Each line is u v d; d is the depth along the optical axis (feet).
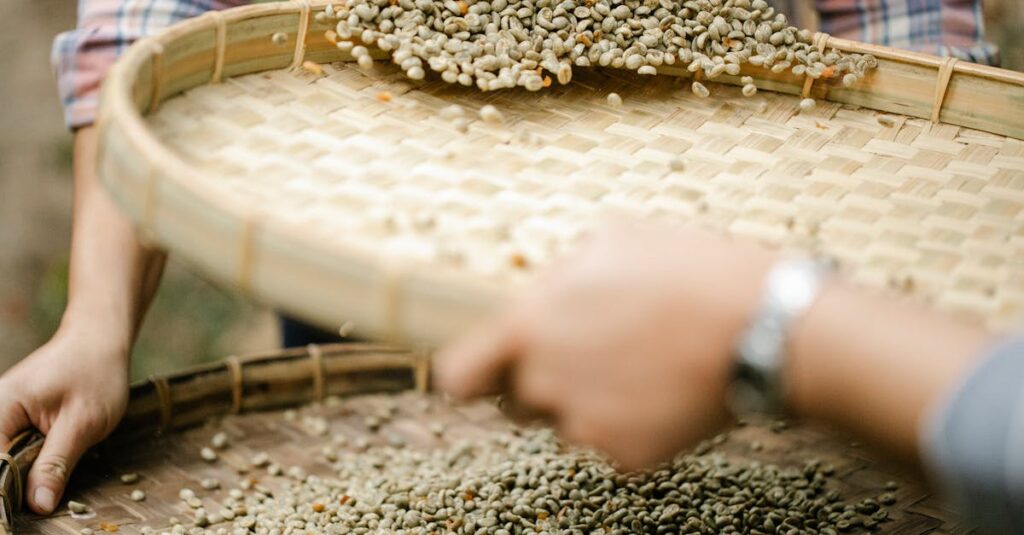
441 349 2.71
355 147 3.25
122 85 3.02
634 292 2.50
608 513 3.56
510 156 3.30
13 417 3.67
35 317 8.14
